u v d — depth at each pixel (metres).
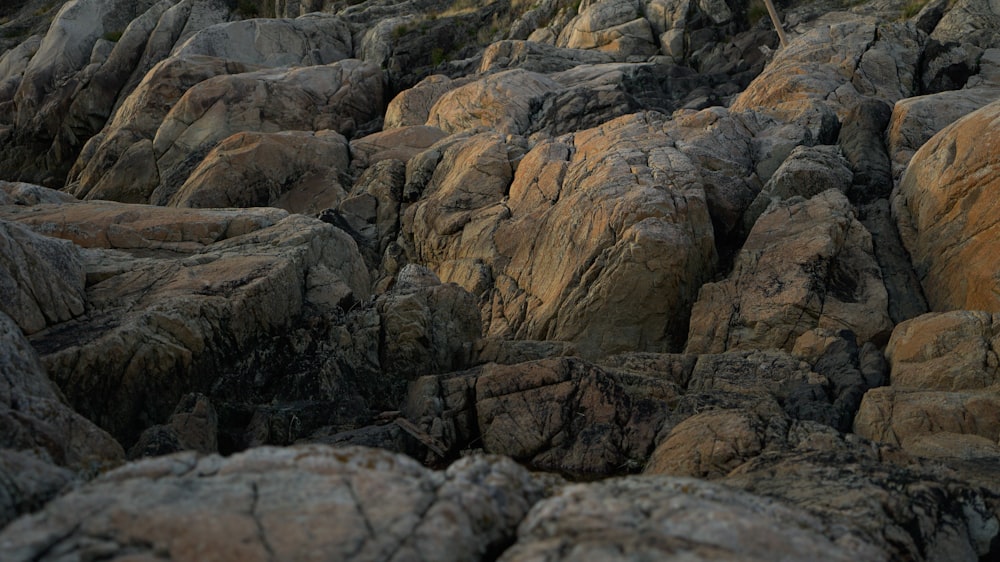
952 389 10.03
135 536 4.16
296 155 19.44
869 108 16.66
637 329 13.00
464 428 10.33
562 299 13.38
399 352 11.29
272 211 13.52
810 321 12.11
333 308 11.38
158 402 9.08
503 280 14.91
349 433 9.72
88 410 8.54
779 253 13.04
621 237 13.09
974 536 6.39
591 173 14.94
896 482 6.64
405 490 4.73
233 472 4.89
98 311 9.59
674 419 9.86
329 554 4.11
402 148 20.22
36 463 5.20
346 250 13.06
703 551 4.26
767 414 9.29
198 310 9.59
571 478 9.35
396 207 18.17
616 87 22.62
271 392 10.34
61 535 4.16
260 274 10.59
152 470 4.90
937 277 12.48
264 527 4.28
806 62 20.19
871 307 12.14
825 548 4.61
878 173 15.08
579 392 10.20
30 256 9.18
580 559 4.20
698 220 13.58
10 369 6.94
